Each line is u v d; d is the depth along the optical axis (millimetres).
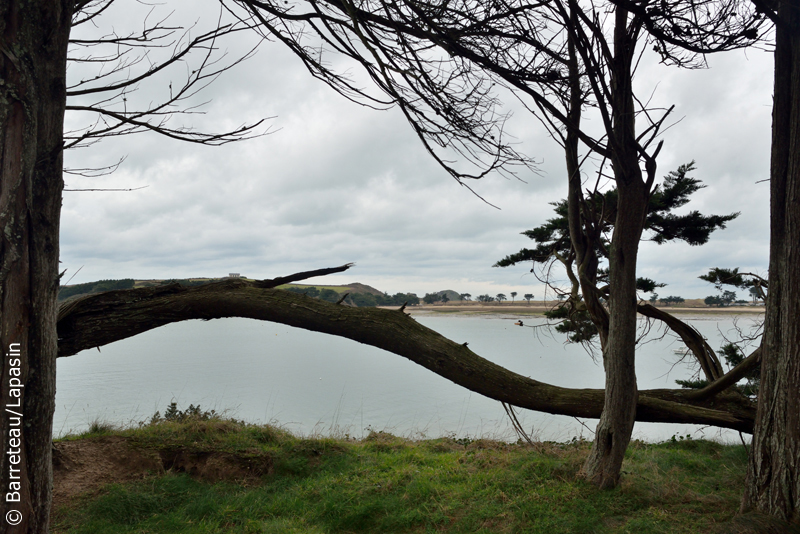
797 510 3607
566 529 4480
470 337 48750
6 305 2328
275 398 18312
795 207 3760
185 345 44969
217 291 4484
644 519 4578
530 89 3254
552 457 6754
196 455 6375
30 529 2381
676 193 9445
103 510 4980
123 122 3285
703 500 5086
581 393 5316
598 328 6316
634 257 5449
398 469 6355
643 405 5547
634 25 4844
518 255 10266
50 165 2512
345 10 2920
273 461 6566
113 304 4527
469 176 3285
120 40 3775
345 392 20359
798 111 3797
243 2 3205
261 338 58594
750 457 4070
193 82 3375
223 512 5203
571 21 3969
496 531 4648
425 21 2855
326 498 5469
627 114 4926
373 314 4223
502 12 2947
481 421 15172
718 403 5734
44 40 2488
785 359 3773
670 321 7477
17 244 2359
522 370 24812
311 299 4348
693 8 3328
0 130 2332
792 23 3836
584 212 6332
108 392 18156
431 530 4773
